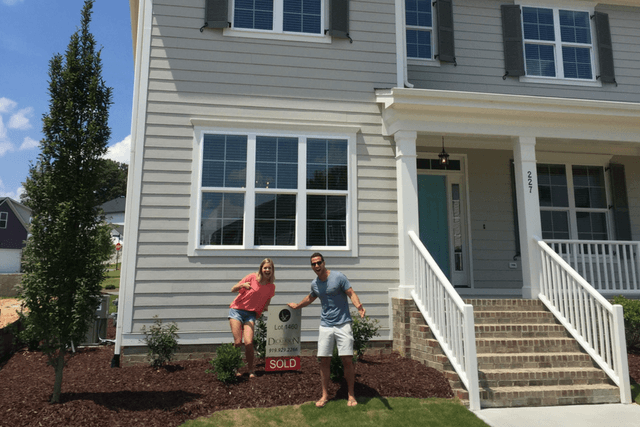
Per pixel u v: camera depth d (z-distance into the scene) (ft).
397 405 15.98
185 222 22.56
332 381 17.53
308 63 24.98
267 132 24.03
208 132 23.43
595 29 32.91
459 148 31.73
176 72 23.63
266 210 23.48
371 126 25.05
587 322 20.10
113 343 27.35
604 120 25.84
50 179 15.60
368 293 23.49
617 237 31.65
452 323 18.20
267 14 25.16
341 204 24.27
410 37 31.48
